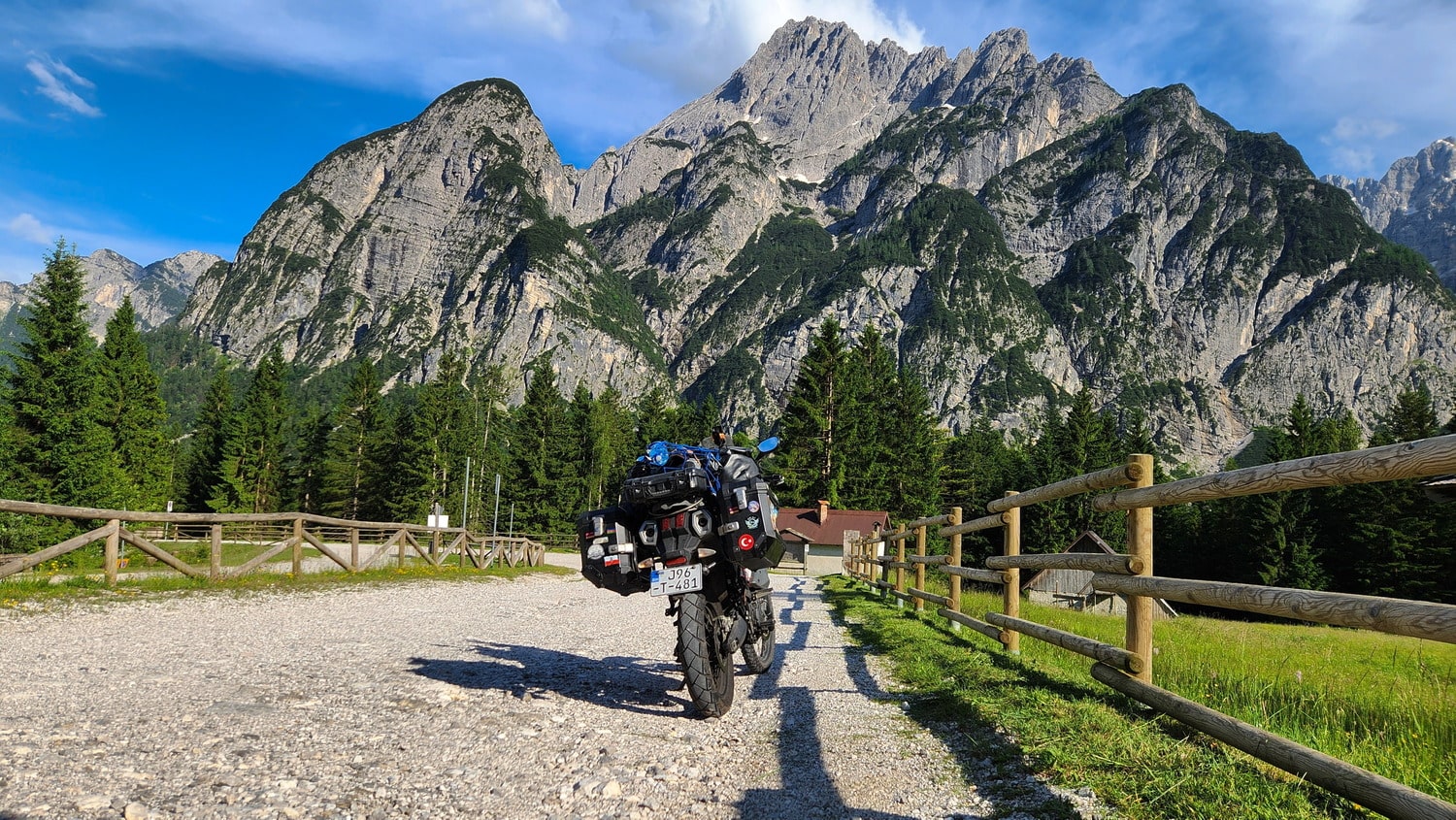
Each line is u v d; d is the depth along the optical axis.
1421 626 2.21
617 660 6.75
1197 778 3.00
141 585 10.23
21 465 31.11
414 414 74.50
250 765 3.27
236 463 69.31
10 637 6.38
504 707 4.63
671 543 4.91
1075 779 3.18
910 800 3.17
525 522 74.75
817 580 28.34
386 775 3.29
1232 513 51.50
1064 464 71.88
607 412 106.50
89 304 34.22
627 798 3.20
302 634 7.29
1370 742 3.74
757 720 4.69
